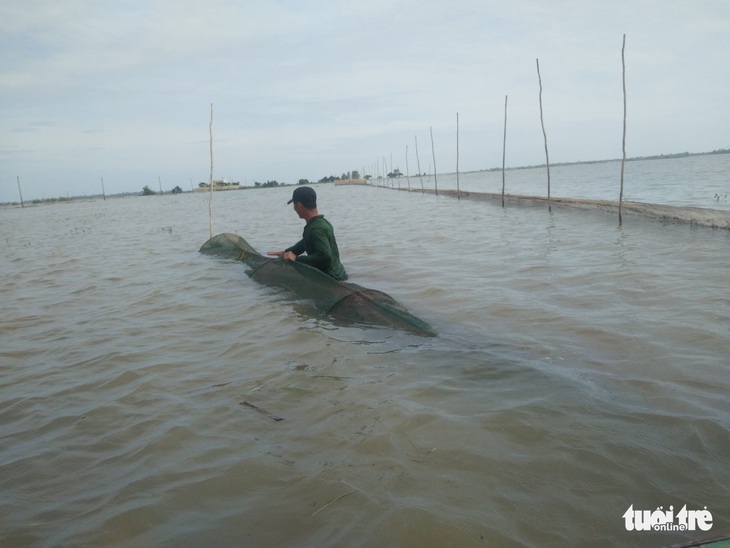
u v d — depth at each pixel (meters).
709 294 5.85
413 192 41.44
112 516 2.52
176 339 5.21
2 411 3.79
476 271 7.96
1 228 25.66
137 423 3.46
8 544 2.37
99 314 6.39
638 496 2.50
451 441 3.00
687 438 2.96
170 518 2.48
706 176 37.84
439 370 4.10
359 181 97.00
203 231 16.73
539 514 2.39
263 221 19.94
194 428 3.32
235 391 3.85
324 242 7.04
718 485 2.56
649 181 35.91
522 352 4.46
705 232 10.09
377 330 5.27
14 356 4.99
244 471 2.82
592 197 24.00
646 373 3.89
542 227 12.77
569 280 6.99
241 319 5.85
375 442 3.00
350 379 3.97
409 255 9.82
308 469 2.80
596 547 2.19
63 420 3.58
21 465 3.05
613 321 5.15
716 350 4.25
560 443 2.95
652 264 7.62
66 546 2.34
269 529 2.36
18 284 8.80
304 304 6.38
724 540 2.16
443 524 2.31
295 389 3.82
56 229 22.50
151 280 8.37
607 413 3.29
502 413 3.32
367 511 2.41
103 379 4.25
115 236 16.86
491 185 59.31
